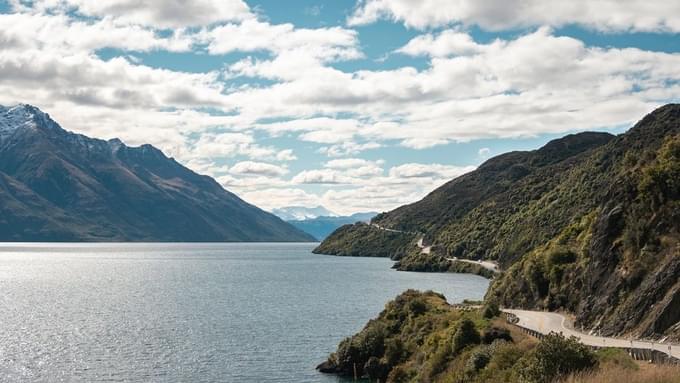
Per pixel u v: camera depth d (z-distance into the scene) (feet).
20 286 654.53
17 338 329.31
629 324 189.88
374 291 564.30
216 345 307.99
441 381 195.21
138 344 310.86
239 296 541.34
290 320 392.27
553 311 268.82
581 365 135.33
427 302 304.50
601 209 243.60
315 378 245.24
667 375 103.19
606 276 217.56
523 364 147.64
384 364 242.78
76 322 388.57
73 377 243.81
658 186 212.43
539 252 320.50
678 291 177.27
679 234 198.08
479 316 251.39
